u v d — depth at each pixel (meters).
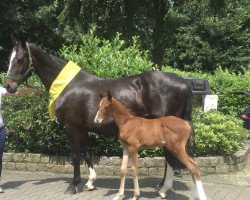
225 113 7.48
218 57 14.86
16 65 3.41
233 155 4.36
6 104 4.49
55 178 3.93
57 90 3.40
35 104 4.25
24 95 4.50
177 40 14.88
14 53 3.43
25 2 10.36
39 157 4.22
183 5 8.23
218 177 4.04
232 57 14.90
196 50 14.90
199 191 2.87
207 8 8.18
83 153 3.50
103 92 3.29
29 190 3.45
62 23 8.65
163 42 8.25
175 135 2.93
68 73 3.42
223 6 8.12
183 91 3.25
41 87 4.36
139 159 4.04
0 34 10.17
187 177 3.96
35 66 3.48
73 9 8.31
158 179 3.91
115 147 4.20
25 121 4.25
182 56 14.89
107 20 8.23
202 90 5.43
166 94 3.23
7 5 9.91
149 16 8.34
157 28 8.22
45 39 10.84
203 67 15.14
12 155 4.28
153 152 4.20
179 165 3.19
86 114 3.33
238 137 4.81
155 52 8.30
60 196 3.26
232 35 14.93
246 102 7.41
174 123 2.94
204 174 4.14
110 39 8.26
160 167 4.06
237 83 7.52
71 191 3.32
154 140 2.99
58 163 4.17
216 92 7.51
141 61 4.23
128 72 4.14
